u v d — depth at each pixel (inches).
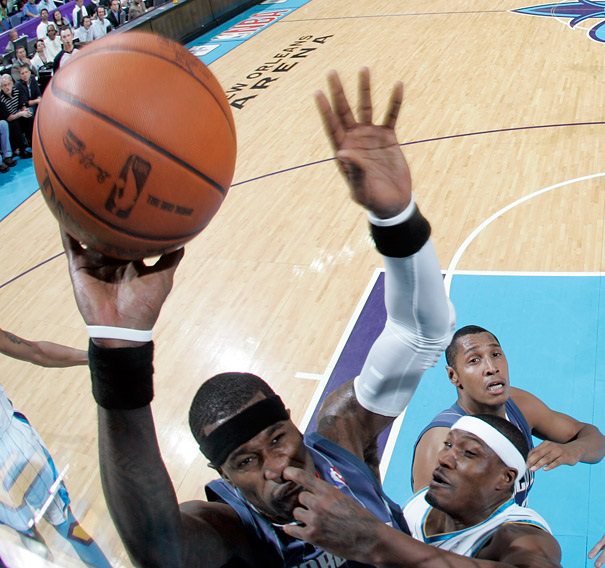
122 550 111.3
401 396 65.2
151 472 46.8
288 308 254.2
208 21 591.8
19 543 88.9
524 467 94.4
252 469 53.6
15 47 477.4
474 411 142.9
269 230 300.7
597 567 135.3
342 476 62.0
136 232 51.0
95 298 47.1
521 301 241.9
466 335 142.6
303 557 57.4
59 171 50.4
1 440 120.8
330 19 574.9
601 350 218.4
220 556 54.0
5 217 348.5
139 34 54.1
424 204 302.4
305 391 218.2
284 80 459.2
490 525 92.8
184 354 239.6
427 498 95.7
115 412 45.6
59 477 123.0
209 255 289.6
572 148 327.9
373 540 49.8
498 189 305.0
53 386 231.8
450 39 489.1
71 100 50.5
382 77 440.5
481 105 382.6
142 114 50.7
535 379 211.8
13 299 281.9
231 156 56.3
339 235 290.2
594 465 183.6
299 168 347.3
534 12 518.9
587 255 258.5
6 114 394.9
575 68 413.1
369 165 51.0
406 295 57.8
